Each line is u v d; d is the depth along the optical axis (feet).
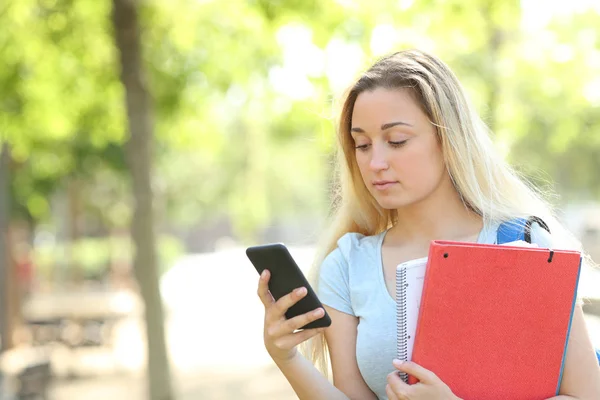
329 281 9.62
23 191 65.16
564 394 8.63
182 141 42.63
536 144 49.29
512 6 32.17
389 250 9.40
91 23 35.91
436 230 9.20
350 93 9.53
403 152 8.72
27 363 35.94
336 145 10.05
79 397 41.39
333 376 9.53
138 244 30.60
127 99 30.60
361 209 10.02
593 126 41.47
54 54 36.70
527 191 9.39
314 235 11.48
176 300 93.86
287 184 155.02
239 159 106.11
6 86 37.11
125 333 64.34
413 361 8.05
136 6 30.35
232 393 41.96
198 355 54.65
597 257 87.61
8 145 48.73
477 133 9.09
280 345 8.42
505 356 8.23
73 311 57.26
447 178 9.11
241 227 107.65
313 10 29.58
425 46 31.86
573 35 36.14
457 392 8.14
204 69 36.58
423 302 7.97
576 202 98.07
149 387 30.60
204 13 35.14
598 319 28.55
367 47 29.78
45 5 35.55
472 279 8.00
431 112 8.73
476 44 34.91
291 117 38.75
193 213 173.58
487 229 8.98
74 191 83.51
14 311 52.85
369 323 9.11
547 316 8.27
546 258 8.17
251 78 36.55
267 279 8.30
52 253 90.22
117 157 57.11
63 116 39.40
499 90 35.42
